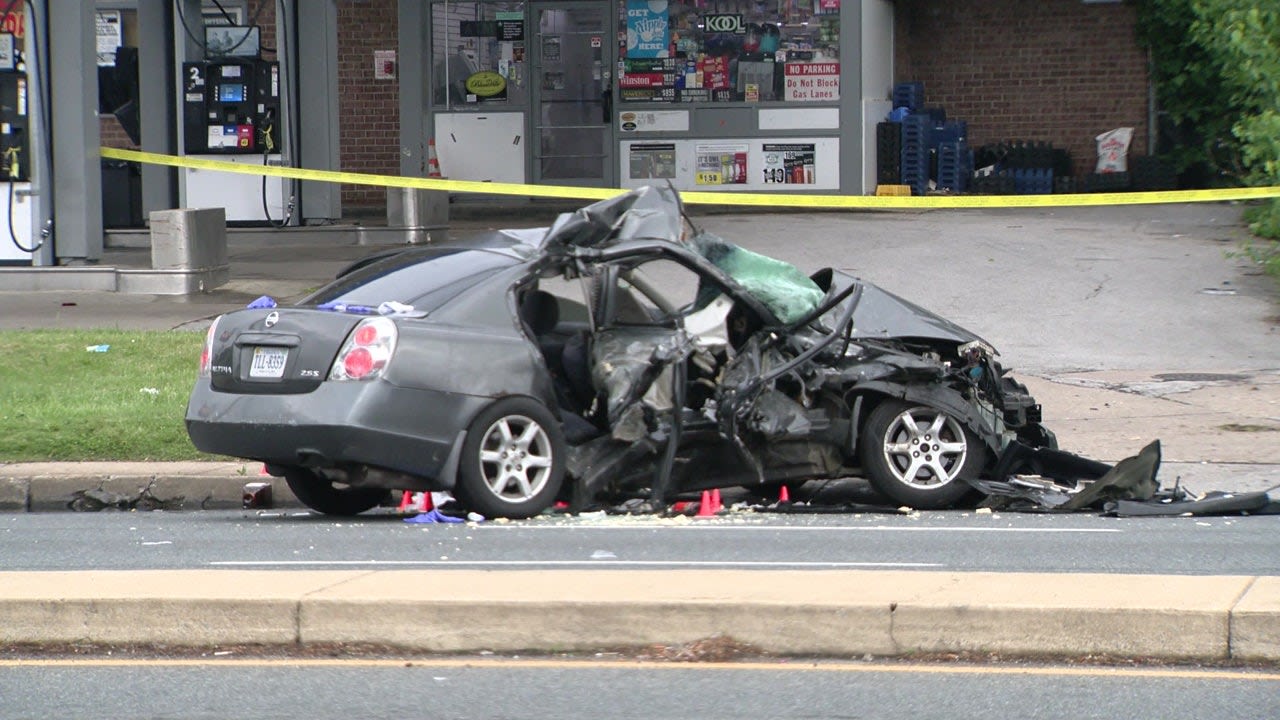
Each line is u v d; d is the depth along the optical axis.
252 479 21.19
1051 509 19.34
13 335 29.08
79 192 35.94
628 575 14.30
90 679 12.45
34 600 13.38
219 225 36.06
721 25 48.97
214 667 12.76
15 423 22.84
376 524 18.83
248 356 18.19
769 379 18.98
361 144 55.56
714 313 19.39
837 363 19.39
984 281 35.72
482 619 13.09
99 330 30.02
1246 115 40.75
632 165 49.94
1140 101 53.72
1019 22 54.44
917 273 36.47
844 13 48.16
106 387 25.53
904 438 19.48
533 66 50.53
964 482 19.50
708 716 11.41
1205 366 28.78
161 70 44.59
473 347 18.12
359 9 55.06
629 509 19.19
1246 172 50.25
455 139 51.12
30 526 19.12
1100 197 31.59
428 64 50.62
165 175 44.88
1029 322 32.19
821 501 20.59
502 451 18.30
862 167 48.97
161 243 34.78
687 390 19.31
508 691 12.04
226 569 15.77
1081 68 54.09
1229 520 18.72
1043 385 27.39
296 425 17.56
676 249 19.20
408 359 17.67
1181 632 12.66
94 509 20.98
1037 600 13.04
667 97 49.53
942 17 54.97
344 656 13.05
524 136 50.78
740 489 21.38
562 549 16.66
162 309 32.91
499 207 50.22
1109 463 22.08
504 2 50.44
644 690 12.02
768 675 12.39
